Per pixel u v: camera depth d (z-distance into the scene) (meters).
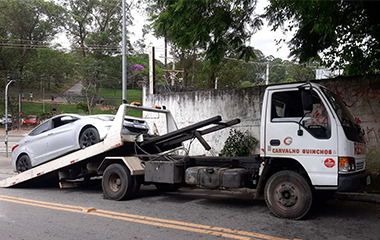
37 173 9.69
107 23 57.59
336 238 5.21
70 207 7.55
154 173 7.92
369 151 9.81
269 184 6.45
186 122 14.08
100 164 8.79
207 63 10.13
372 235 5.37
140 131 9.36
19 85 54.22
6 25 51.66
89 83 53.59
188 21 9.36
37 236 5.46
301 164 6.14
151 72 16.94
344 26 9.24
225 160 7.57
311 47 9.60
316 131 6.07
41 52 56.50
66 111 55.53
